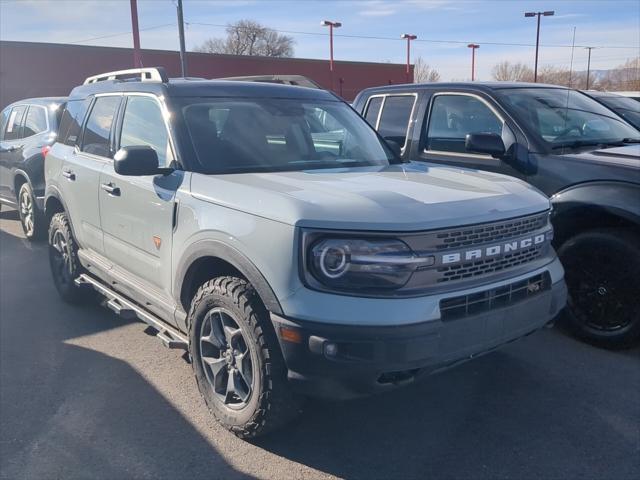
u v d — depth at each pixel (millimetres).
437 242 3053
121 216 4461
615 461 3344
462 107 5883
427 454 3439
